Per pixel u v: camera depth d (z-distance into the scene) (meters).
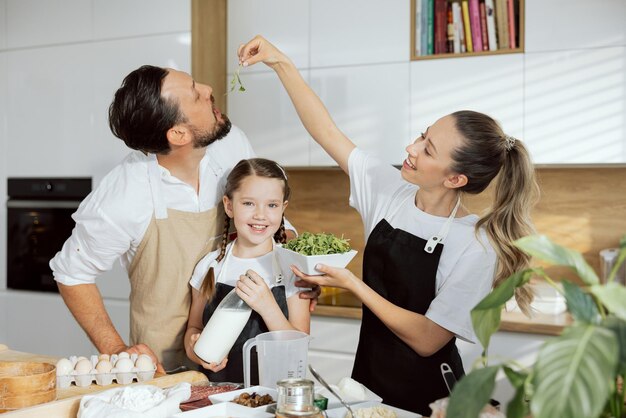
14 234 3.71
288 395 1.21
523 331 2.74
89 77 3.52
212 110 1.96
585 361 0.73
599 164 2.90
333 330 3.08
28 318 3.67
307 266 1.63
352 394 1.39
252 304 1.70
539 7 2.92
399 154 3.17
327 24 3.26
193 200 2.06
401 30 3.14
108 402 1.35
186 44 3.28
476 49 3.11
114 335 2.03
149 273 2.07
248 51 2.03
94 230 2.00
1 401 1.38
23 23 3.66
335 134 2.07
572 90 2.88
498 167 1.70
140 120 1.85
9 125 3.72
